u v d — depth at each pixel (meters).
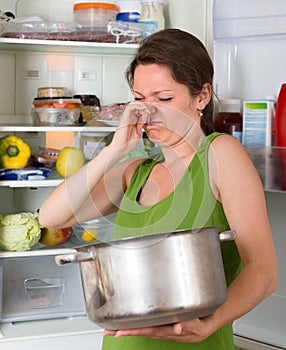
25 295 2.67
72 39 2.58
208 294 1.05
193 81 1.26
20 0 2.75
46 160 2.70
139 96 1.27
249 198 1.20
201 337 1.09
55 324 2.53
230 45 2.56
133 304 1.03
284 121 2.32
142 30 2.65
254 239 1.18
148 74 1.25
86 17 2.61
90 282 1.09
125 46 2.61
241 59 2.55
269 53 2.47
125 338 1.34
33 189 2.83
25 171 2.52
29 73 2.80
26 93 2.80
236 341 2.48
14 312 2.54
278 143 2.33
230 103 2.49
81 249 1.10
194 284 1.04
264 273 1.16
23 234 2.49
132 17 2.70
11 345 2.43
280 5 2.33
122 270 1.04
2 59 2.77
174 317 1.04
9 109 2.79
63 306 2.61
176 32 1.29
